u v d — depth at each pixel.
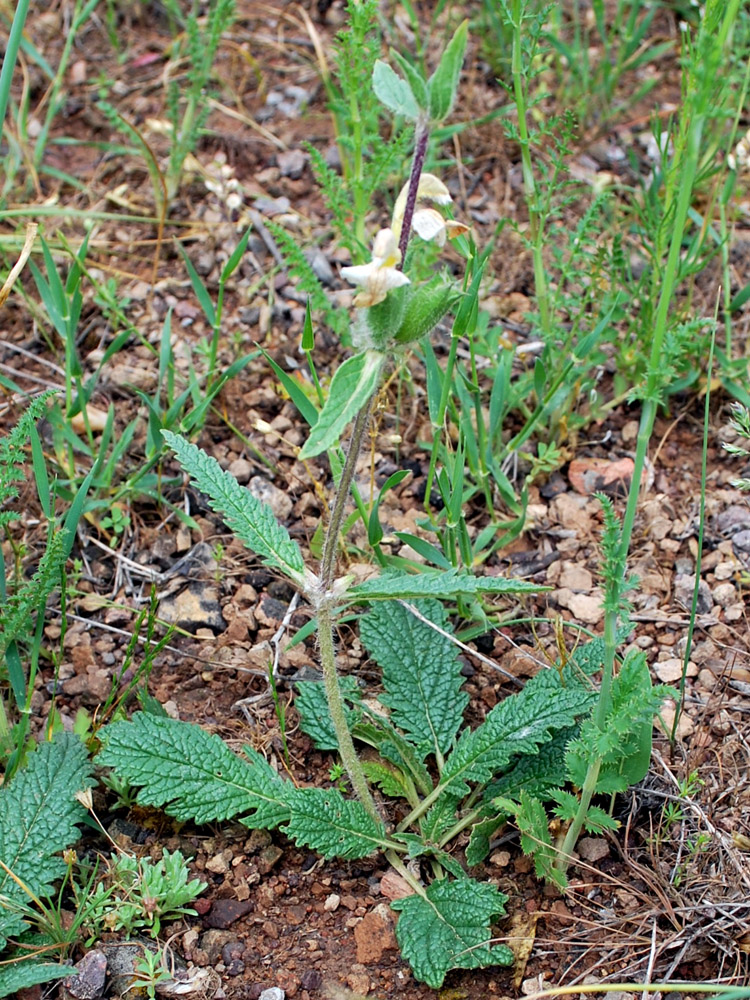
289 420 0.92
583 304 0.88
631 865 0.74
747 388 0.91
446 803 0.75
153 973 0.70
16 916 0.70
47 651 0.82
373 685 0.81
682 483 0.89
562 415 0.90
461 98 1.08
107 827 0.76
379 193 1.02
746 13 0.96
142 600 0.85
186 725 0.75
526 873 0.74
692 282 0.90
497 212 1.02
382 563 0.83
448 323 0.95
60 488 0.86
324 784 0.78
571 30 1.14
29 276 0.99
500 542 0.85
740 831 0.75
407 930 0.71
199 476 0.74
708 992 0.70
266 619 0.84
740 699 0.79
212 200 1.03
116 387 0.93
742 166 0.97
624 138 1.06
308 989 0.71
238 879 0.74
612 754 0.71
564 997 0.70
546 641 0.83
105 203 1.03
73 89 1.10
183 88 1.10
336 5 1.17
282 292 0.97
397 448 0.90
